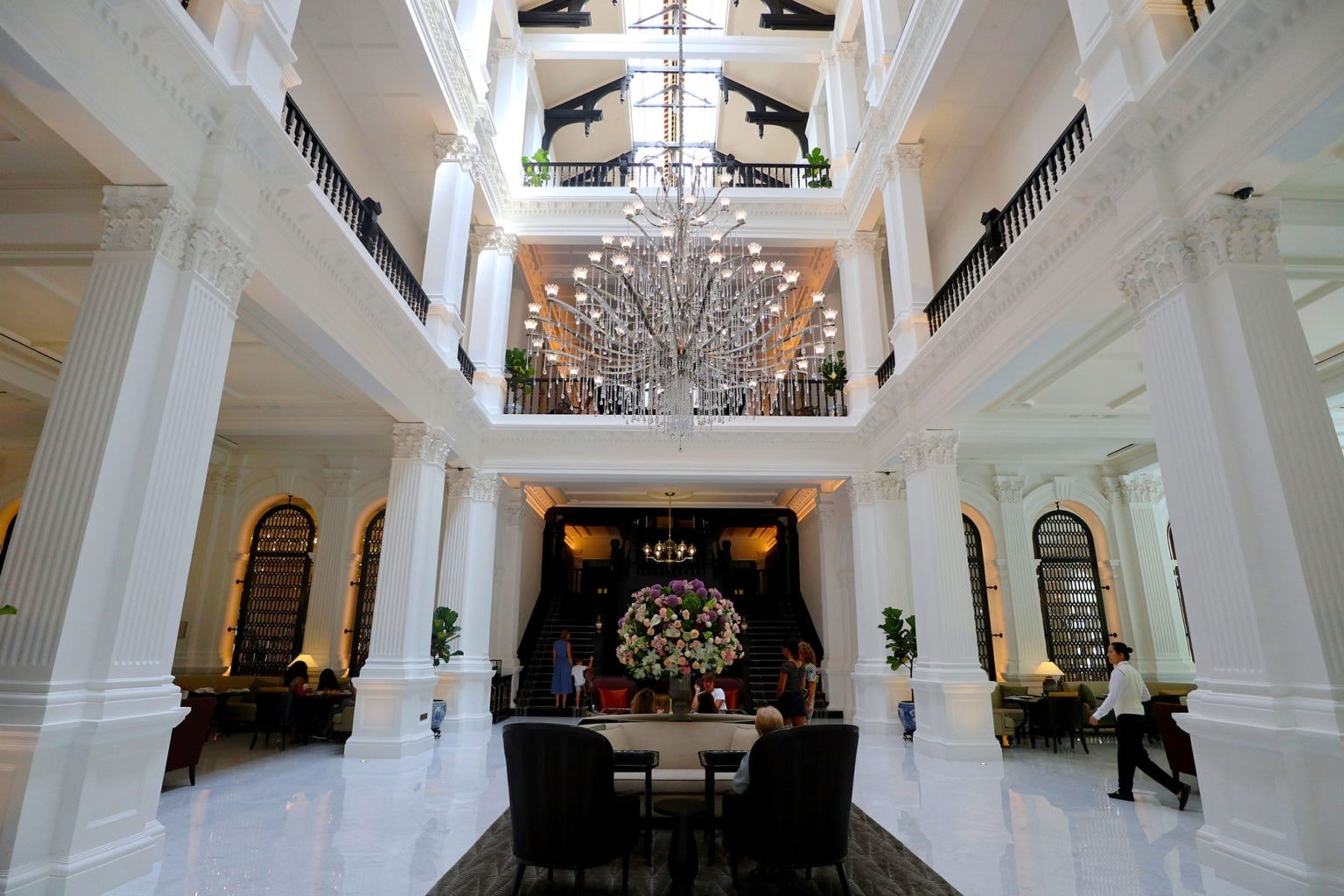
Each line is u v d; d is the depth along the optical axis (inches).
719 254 317.1
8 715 143.6
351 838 203.2
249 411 411.8
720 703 374.3
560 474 487.5
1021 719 410.3
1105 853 191.3
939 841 203.2
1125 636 510.3
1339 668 151.8
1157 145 194.7
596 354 357.1
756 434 484.1
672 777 198.2
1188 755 243.4
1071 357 301.6
